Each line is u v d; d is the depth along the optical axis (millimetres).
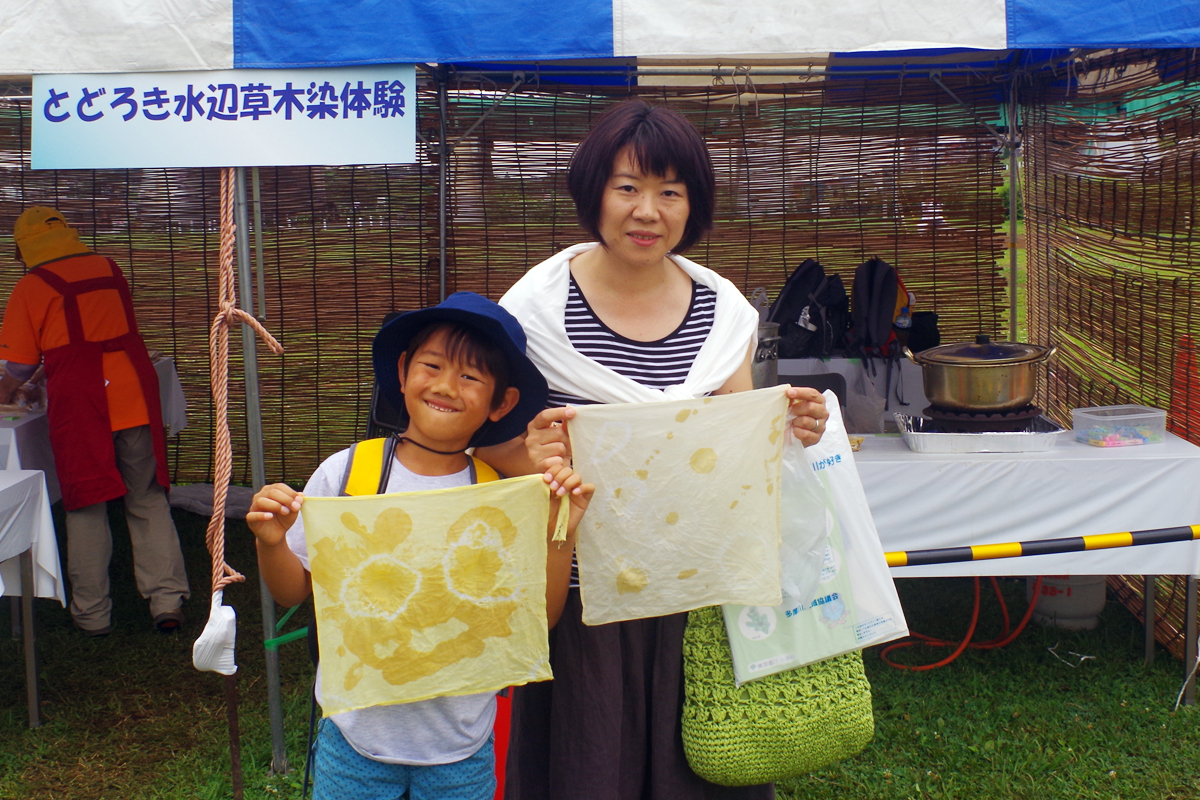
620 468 1853
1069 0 2621
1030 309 5582
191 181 5695
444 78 4262
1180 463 3297
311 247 5570
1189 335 3670
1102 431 3533
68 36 2666
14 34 2664
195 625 4359
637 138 1792
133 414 4090
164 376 5148
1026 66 4855
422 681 1778
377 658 1754
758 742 1963
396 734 1841
